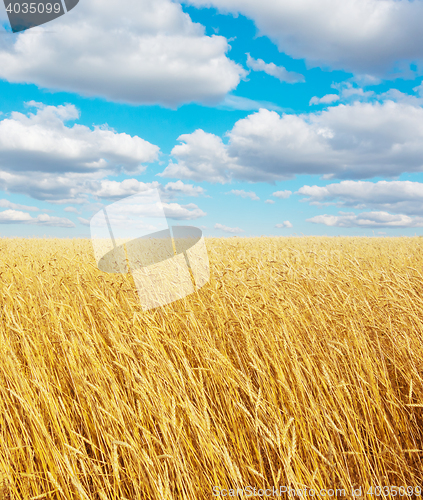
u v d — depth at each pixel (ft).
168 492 5.99
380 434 8.63
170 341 9.60
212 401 9.17
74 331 10.90
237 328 12.02
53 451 7.07
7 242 46.62
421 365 10.06
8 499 6.61
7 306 13.52
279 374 9.36
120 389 9.11
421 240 57.72
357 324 11.91
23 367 10.45
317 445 8.12
